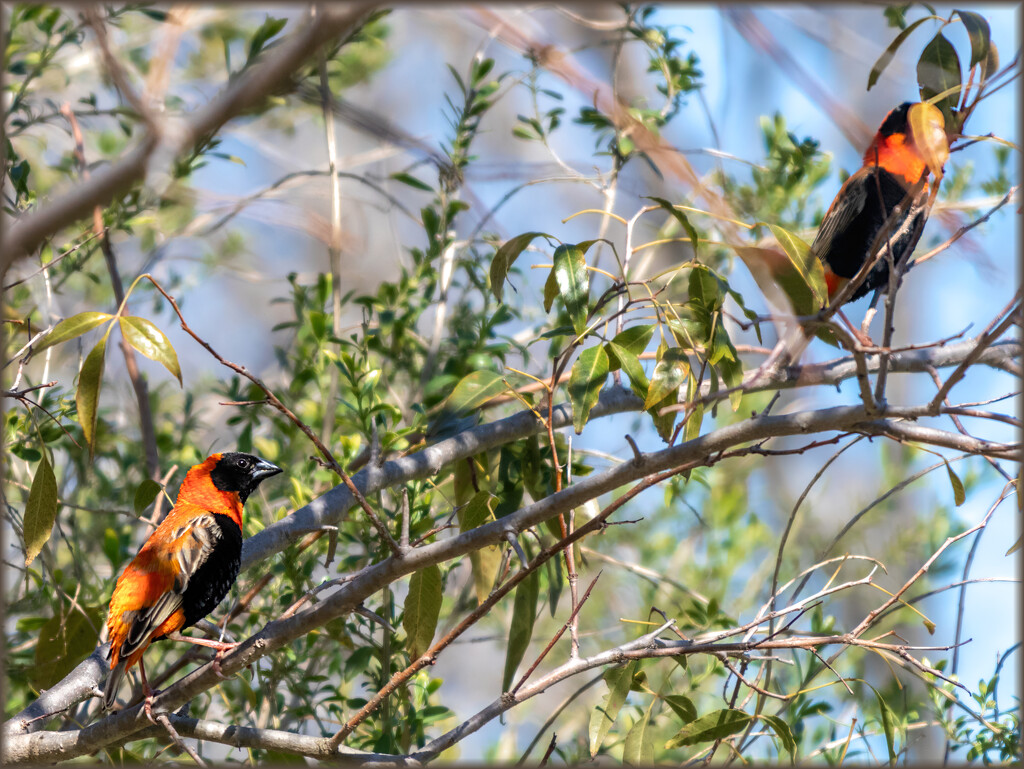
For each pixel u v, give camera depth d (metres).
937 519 13.63
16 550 11.22
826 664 7.86
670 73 11.56
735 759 9.24
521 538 10.02
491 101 11.81
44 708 7.82
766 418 6.72
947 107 7.84
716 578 13.70
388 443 9.80
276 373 16.58
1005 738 8.48
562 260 7.67
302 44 3.87
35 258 10.12
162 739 9.34
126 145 12.53
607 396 9.90
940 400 6.42
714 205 7.05
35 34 12.45
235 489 9.39
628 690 8.26
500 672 20.64
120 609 8.12
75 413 9.66
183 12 6.75
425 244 18.41
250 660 7.38
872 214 10.97
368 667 10.69
